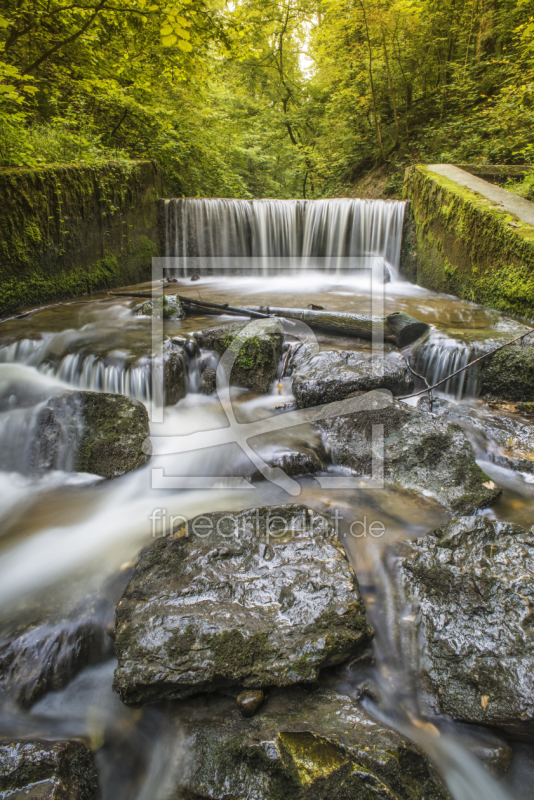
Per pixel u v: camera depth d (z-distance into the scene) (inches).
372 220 382.0
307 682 81.1
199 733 75.3
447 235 305.1
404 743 71.6
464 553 103.3
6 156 235.5
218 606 91.9
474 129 460.4
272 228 399.2
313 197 735.7
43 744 72.3
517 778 75.0
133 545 115.3
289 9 705.0
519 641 84.4
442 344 192.2
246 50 303.9
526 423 163.2
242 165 647.1
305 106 780.0
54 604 98.5
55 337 205.0
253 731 73.4
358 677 87.6
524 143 389.4
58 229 261.4
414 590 99.1
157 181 382.3
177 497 134.3
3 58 265.3
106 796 73.3
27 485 143.6
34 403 169.5
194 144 442.3
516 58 444.1
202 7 265.6
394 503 129.3
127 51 346.3
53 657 89.1
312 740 70.6
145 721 81.7
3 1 231.0
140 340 204.2
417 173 359.6
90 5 248.5
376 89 570.6
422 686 85.0
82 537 119.0
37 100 322.3
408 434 146.9
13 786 66.3
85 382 184.7
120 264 327.6
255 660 81.8
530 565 97.0
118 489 139.1
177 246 386.0
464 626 89.7
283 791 65.6
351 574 99.5
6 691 84.0
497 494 128.0
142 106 373.1
